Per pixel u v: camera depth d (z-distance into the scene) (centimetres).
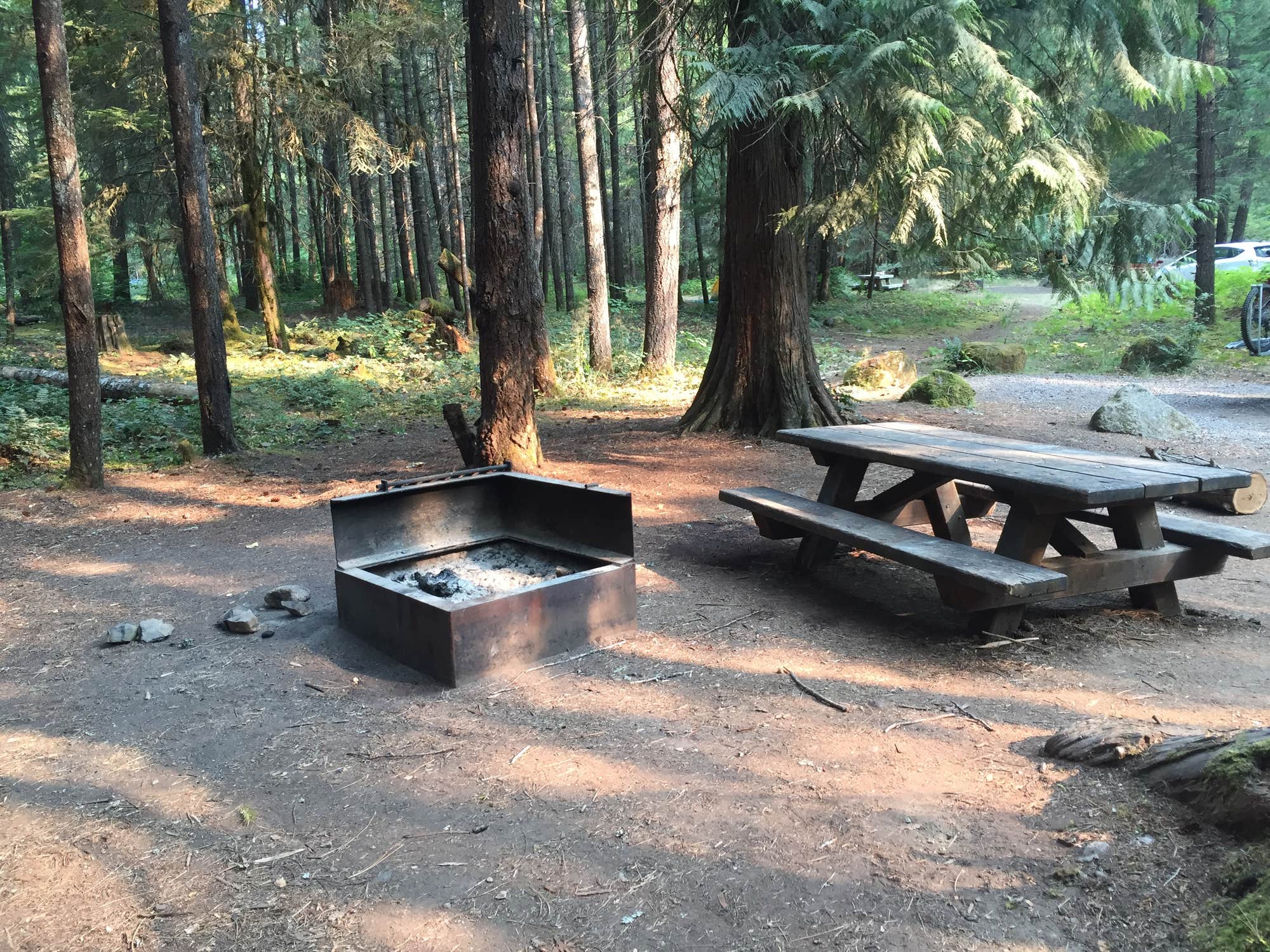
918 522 611
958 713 360
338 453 1035
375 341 1856
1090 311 2145
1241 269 2220
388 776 329
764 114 784
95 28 1745
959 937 234
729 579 552
